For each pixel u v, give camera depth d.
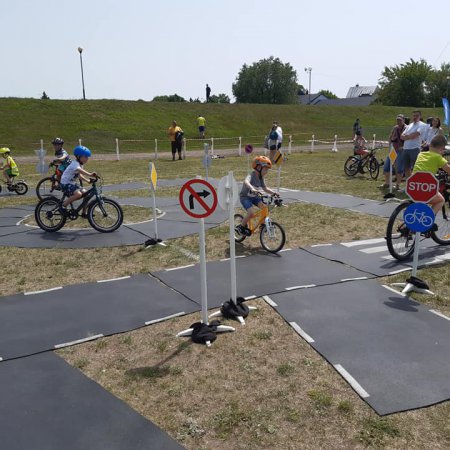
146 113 36.16
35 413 3.14
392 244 5.96
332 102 86.25
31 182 14.67
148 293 5.15
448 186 6.61
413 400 3.20
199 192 4.01
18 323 4.48
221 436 2.92
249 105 41.56
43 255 6.70
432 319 4.39
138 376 3.59
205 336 4.06
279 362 3.75
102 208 7.83
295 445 2.83
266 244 6.66
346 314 4.52
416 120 10.31
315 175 14.81
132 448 2.81
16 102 33.62
